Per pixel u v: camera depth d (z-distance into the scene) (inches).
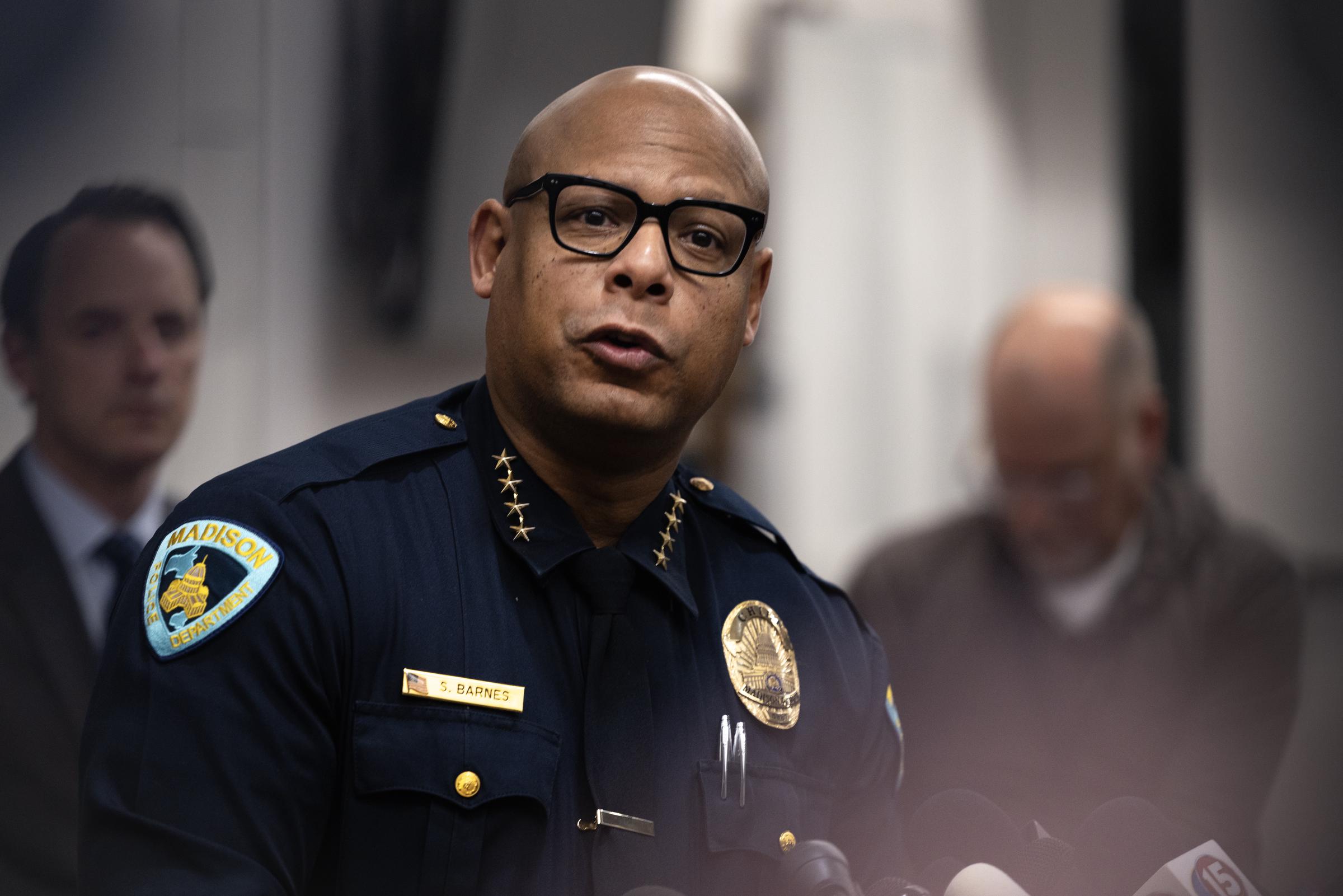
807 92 516.1
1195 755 363.6
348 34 424.2
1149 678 366.0
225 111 406.3
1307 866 536.7
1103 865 159.3
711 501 195.8
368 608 156.3
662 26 476.4
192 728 145.6
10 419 325.7
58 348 322.0
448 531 167.3
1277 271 581.3
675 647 174.6
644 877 158.2
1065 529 372.5
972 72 542.0
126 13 395.9
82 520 319.9
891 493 517.0
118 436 322.0
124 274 325.1
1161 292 567.8
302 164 419.2
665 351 163.8
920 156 534.6
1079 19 556.1
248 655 149.5
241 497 159.5
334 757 152.6
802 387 513.3
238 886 137.2
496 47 444.8
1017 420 375.2
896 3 532.7
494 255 180.9
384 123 428.1
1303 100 595.2
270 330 412.8
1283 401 581.0
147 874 137.5
